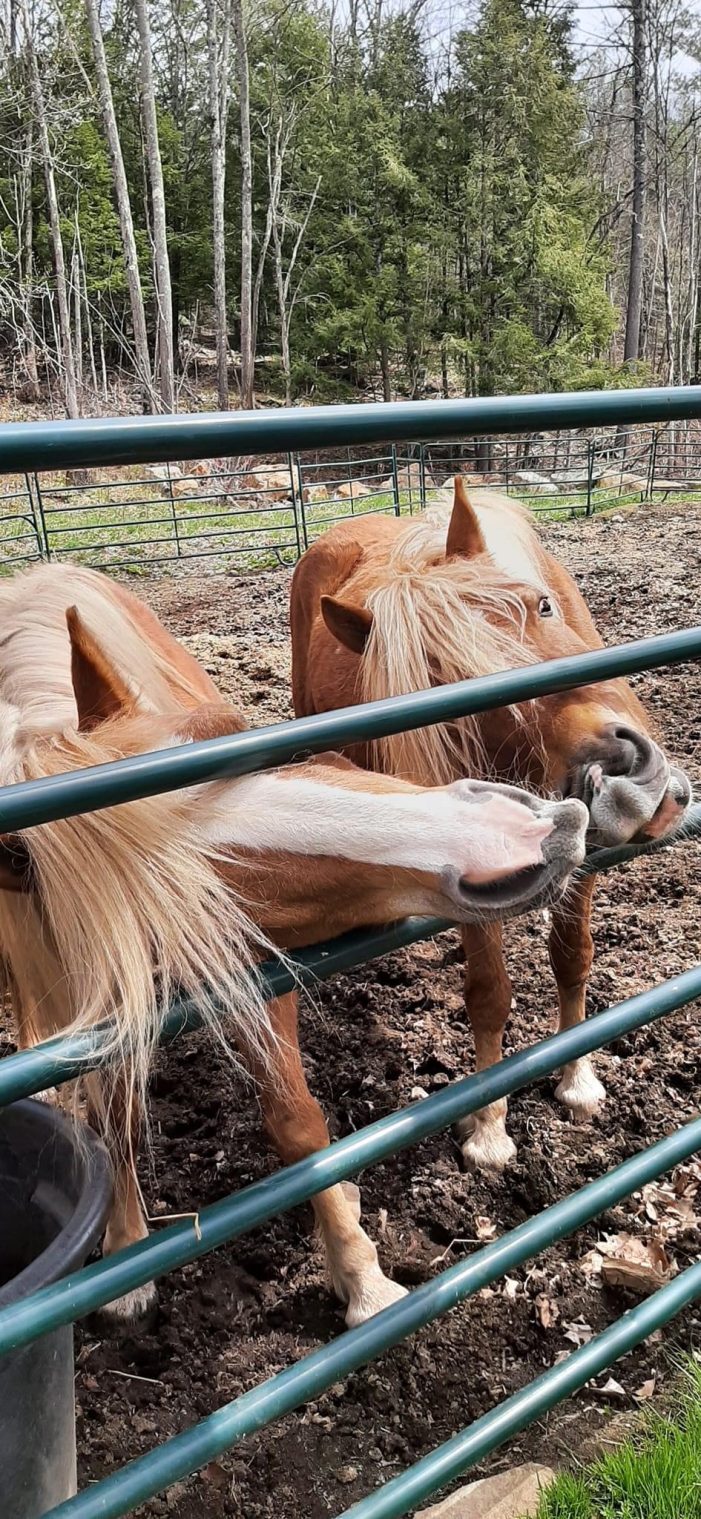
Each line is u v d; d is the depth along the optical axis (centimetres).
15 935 175
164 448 98
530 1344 222
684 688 584
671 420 144
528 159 2931
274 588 985
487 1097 147
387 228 2927
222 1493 195
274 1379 135
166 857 135
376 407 112
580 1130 275
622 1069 294
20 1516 144
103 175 3031
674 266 4059
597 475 1845
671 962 336
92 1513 119
